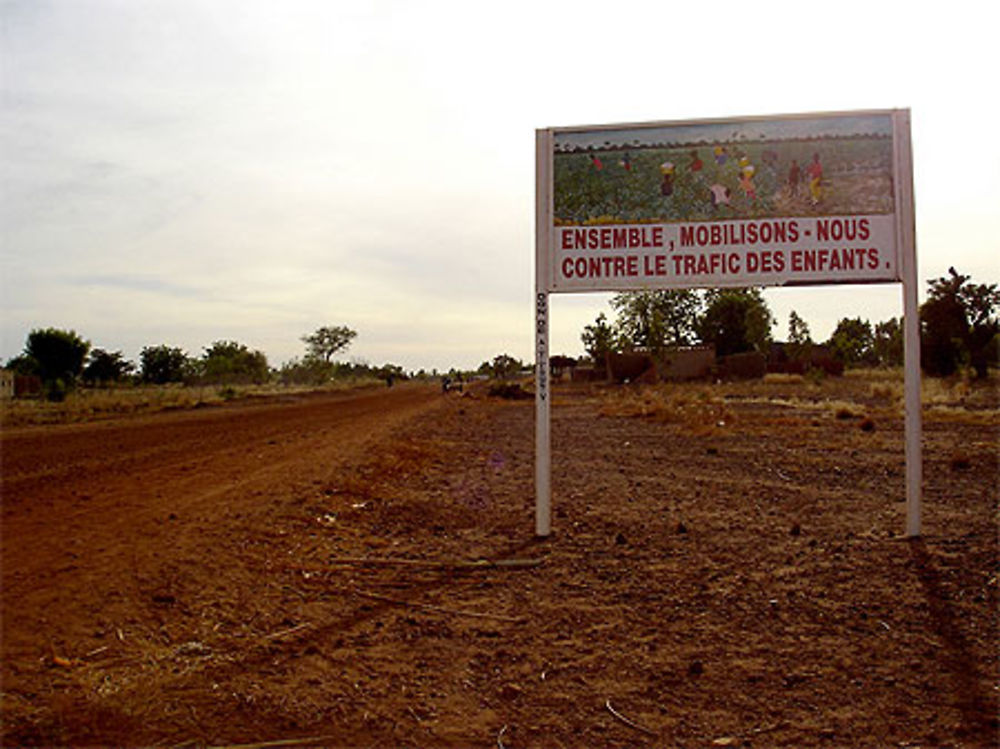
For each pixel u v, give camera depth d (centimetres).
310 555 806
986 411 2567
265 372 9575
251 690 473
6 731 404
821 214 928
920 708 454
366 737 422
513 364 13700
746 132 946
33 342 6188
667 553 827
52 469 1409
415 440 2148
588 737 427
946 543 827
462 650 556
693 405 3161
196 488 1166
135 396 4712
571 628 604
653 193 957
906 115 916
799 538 877
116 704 444
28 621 557
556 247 964
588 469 1520
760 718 448
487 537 925
